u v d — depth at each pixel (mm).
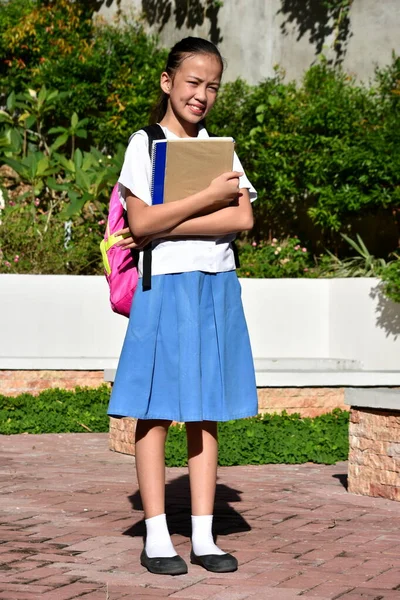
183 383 5113
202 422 5312
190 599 4680
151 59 16141
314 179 14039
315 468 8695
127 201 5250
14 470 8328
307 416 10617
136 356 5207
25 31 16719
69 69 16234
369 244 14305
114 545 5707
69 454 9297
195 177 5133
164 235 5176
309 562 5414
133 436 9195
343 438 9508
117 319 13133
